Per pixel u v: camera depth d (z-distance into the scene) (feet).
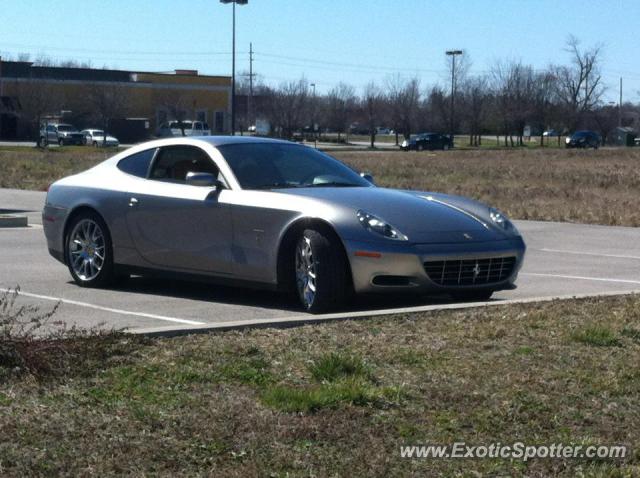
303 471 14.92
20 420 16.74
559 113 276.21
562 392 18.69
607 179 110.42
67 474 14.64
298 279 26.91
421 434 16.55
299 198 27.02
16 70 241.96
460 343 22.18
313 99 282.36
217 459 15.31
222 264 28.17
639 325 24.14
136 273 30.60
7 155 163.32
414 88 308.19
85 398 17.95
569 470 15.30
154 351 21.12
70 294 30.35
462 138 320.70
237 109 266.98
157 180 30.37
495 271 27.48
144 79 247.29
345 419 17.04
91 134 221.87
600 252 44.68
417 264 25.90
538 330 23.66
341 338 22.50
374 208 26.81
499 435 16.57
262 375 19.42
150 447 15.66
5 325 20.94
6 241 44.19
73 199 31.81
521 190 92.63
